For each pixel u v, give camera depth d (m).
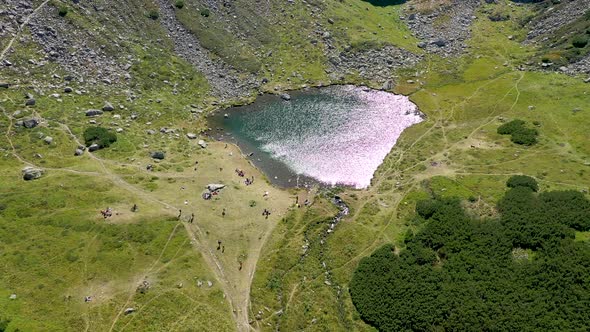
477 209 66.38
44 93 86.25
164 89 98.38
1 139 76.69
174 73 102.12
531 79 100.12
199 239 65.19
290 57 113.19
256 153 85.75
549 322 50.31
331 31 119.31
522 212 63.28
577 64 100.56
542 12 124.25
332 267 62.38
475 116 92.06
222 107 99.25
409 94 103.31
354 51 115.25
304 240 66.38
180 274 60.03
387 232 66.12
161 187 73.56
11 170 72.31
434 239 61.91
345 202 73.12
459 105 96.44
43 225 63.84
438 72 109.00
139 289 57.38
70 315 53.59
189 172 78.00
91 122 84.00
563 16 117.25
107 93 91.75
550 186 69.94
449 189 72.06
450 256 59.31
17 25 92.56
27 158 74.88
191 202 71.12
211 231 66.56
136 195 71.12
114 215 66.62
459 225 63.03
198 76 104.31
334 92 105.31
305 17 121.75
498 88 99.25
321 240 66.56
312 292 59.03
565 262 55.41
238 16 117.56
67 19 97.75
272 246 65.38
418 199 71.00
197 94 100.62
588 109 87.06
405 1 141.50
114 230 64.25
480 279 55.91
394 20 130.88
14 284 56.03
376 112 97.94
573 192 65.81
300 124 94.38
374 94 104.25
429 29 126.19
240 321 55.75
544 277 54.56
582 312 50.62
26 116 81.00
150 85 97.69
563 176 72.00
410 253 61.03
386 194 73.81
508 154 79.44
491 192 69.75
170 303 56.38
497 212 65.19
